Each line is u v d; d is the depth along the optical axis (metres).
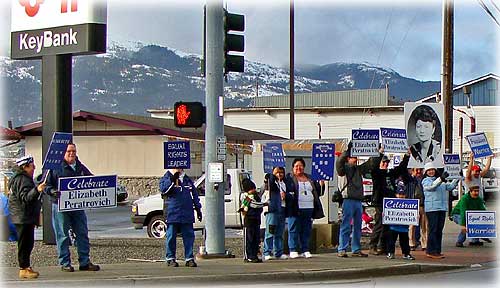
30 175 13.48
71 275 13.83
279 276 14.41
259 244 17.38
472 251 19.27
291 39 36.28
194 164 46.75
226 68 16.81
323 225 19.05
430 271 16.09
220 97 16.92
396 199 16.78
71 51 18.55
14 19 19.42
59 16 18.73
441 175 17.86
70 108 18.97
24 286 12.96
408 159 17.50
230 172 22.45
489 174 41.31
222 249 16.92
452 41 26.30
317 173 17.12
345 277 14.95
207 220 16.94
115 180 14.42
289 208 16.73
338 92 85.94
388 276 15.38
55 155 13.90
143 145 46.72
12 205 13.41
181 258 17.00
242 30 16.97
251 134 55.16
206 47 16.94
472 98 69.75
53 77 18.81
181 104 15.92
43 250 17.66
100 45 18.53
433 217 17.48
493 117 68.06
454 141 62.69
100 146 47.38
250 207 15.97
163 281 13.58
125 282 13.38
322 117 73.50
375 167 17.28
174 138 45.56
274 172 16.62
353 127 72.88
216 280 13.96
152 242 20.22
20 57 19.31
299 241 16.98
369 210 23.50
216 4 16.80
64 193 13.92
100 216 34.28
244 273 14.27
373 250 17.62
